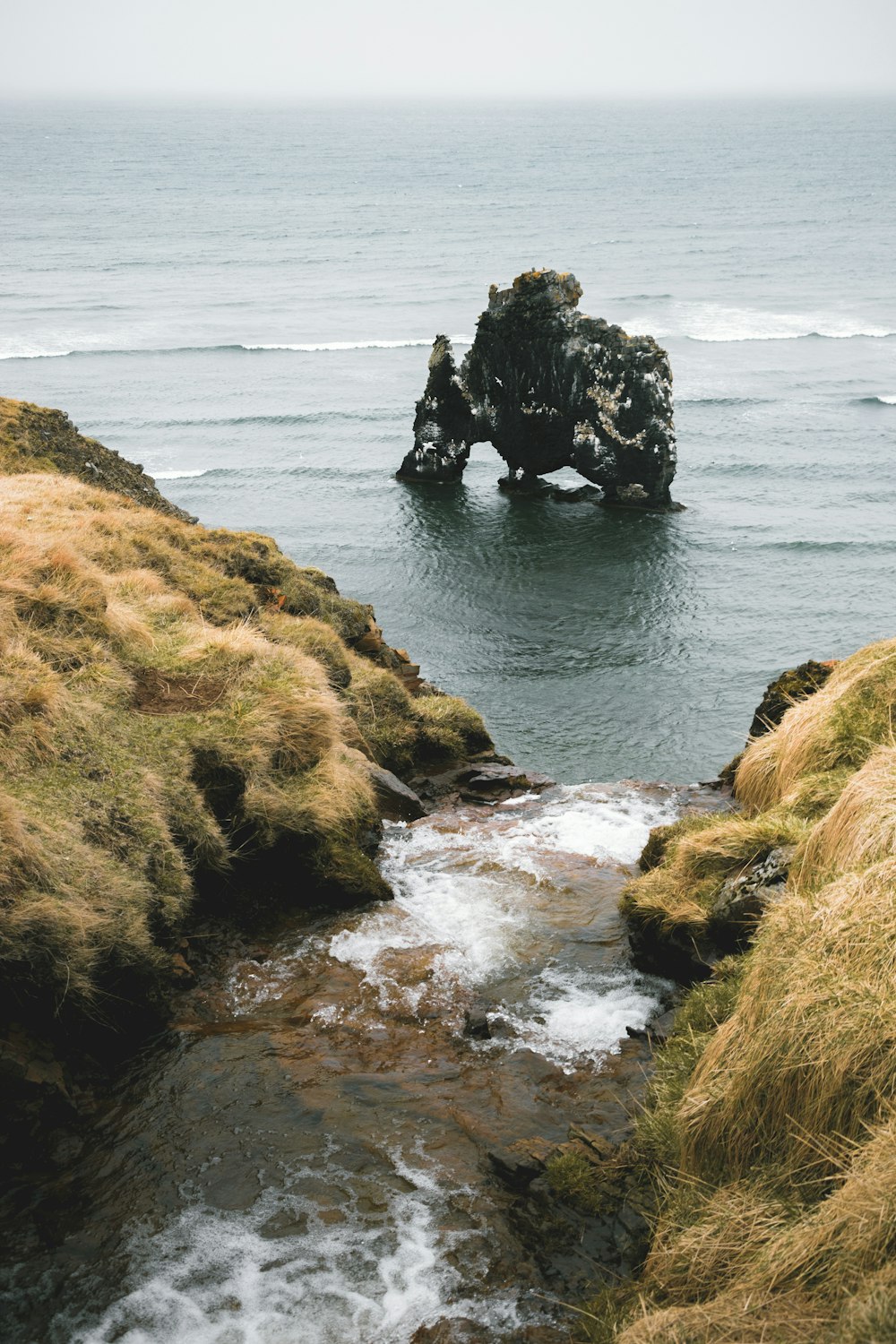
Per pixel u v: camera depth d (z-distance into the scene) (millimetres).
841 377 114062
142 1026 8352
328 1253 6297
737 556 68250
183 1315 5922
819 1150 5242
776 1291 4746
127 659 12352
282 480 82312
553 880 10844
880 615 60719
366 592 62406
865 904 6125
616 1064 7902
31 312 142750
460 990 8922
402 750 14906
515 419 74750
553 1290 5969
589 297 159625
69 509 17781
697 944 8812
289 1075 7824
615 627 58031
